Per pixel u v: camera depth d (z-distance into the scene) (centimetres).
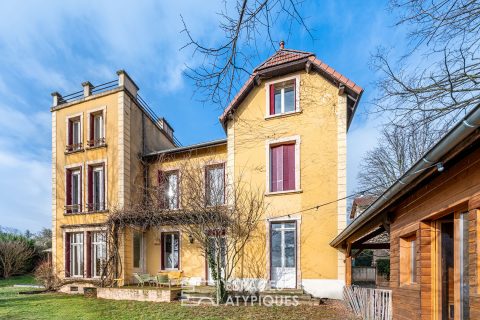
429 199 389
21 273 2083
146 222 1302
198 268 1321
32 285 1619
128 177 1417
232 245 1159
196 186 1175
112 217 1316
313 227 1102
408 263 502
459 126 241
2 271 1980
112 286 1269
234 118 1270
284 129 1196
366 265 2275
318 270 1073
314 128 1155
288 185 1187
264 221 1166
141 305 1006
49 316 847
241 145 1248
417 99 454
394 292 534
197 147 1391
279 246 1152
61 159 1553
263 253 1148
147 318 818
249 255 1159
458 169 318
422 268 400
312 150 1146
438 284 393
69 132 1559
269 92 1244
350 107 1190
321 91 1164
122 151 1399
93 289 1269
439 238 400
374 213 534
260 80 1250
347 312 841
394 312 532
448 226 396
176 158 1466
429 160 304
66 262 1456
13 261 2012
